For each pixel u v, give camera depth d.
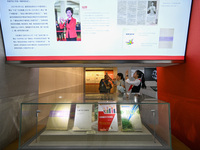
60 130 0.98
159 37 1.13
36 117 0.98
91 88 4.90
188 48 1.10
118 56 1.17
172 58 1.16
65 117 1.01
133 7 1.08
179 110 1.21
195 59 1.01
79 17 1.10
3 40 1.11
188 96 1.09
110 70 4.86
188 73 1.09
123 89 2.94
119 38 1.14
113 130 0.97
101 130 0.97
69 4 1.08
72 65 1.34
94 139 0.96
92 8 1.09
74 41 1.14
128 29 1.12
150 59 1.17
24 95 1.33
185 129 1.12
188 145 1.08
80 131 0.98
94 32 1.13
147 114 0.99
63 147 0.92
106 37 1.14
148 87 3.25
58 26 1.12
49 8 1.08
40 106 1.00
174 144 1.11
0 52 1.06
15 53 1.14
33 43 1.14
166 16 1.09
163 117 0.94
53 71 2.24
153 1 1.07
